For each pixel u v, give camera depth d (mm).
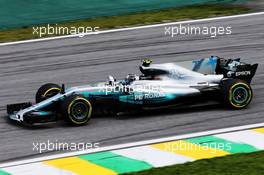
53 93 47344
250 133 43812
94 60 61938
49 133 44250
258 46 64250
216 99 48188
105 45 66312
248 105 48906
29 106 46562
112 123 45938
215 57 49500
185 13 76625
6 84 56094
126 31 70750
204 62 49031
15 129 45156
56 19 75312
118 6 79062
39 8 77500
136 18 75250
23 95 53125
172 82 47562
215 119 46281
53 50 65438
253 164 38688
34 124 44594
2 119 47406
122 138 43281
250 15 74875
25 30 72562
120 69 59188
